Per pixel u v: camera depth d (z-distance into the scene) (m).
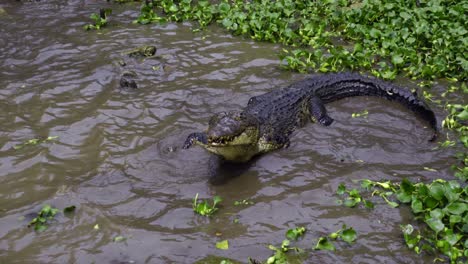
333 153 7.25
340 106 8.63
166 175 6.76
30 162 6.98
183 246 5.50
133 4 13.24
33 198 6.27
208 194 6.39
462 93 8.84
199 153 7.22
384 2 11.86
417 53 10.15
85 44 10.90
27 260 5.32
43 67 9.88
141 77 9.50
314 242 5.55
